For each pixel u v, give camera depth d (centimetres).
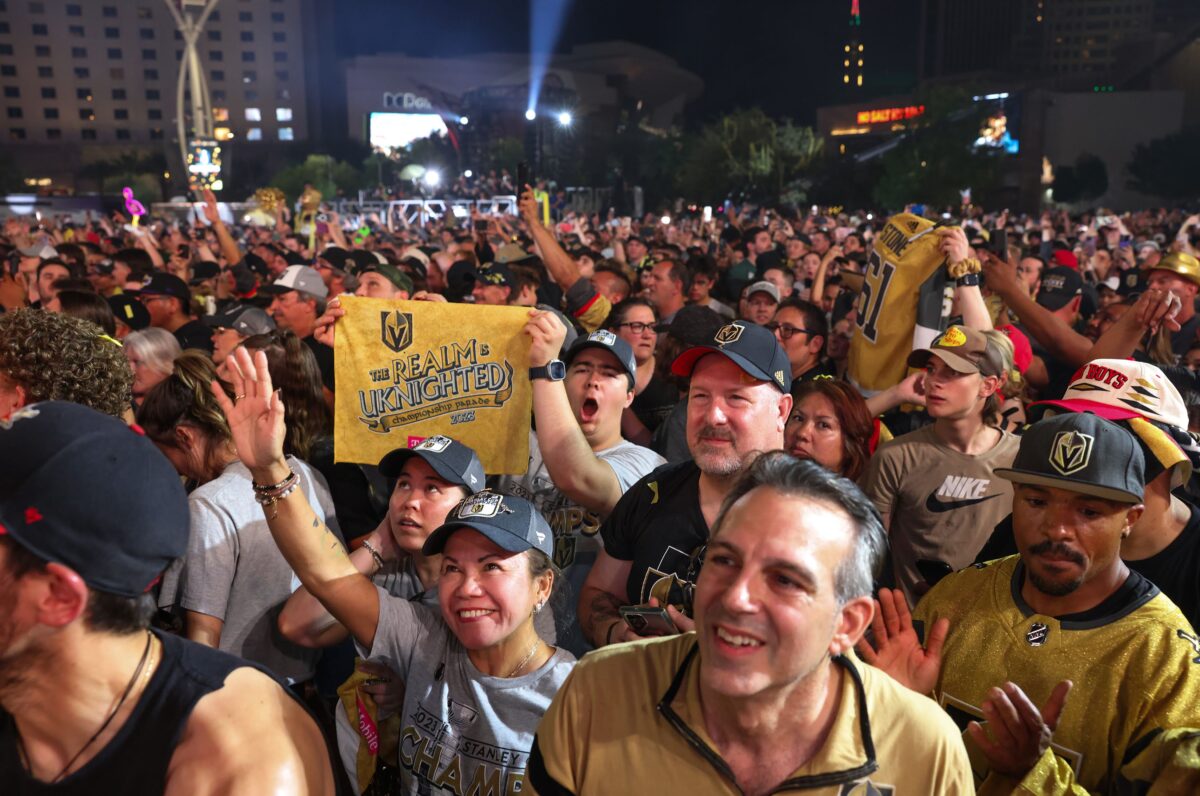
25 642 152
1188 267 654
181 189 8381
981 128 5694
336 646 375
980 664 254
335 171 8519
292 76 12731
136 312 716
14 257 1229
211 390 355
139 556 155
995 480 395
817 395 390
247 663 173
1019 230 2797
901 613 241
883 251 540
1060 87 11231
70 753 161
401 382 355
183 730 160
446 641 279
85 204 7000
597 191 6538
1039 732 206
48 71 11919
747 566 167
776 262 1066
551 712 193
